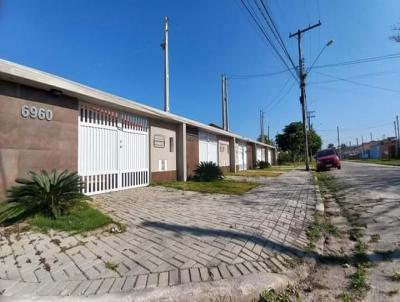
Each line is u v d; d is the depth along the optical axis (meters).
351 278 3.58
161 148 12.52
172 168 13.41
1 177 6.20
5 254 4.00
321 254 4.42
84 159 8.40
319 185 13.05
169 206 7.31
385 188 10.44
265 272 3.59
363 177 15.14
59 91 7.39
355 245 4.75
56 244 4.37
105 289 3.12
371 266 3.87
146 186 11.20
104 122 9.24
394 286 3.29
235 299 3.08
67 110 7.77
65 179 5.92
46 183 5.57
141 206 7.25
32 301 2.89
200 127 15.88
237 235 4.93
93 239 4.62
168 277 3.39
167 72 18.00
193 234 4.95
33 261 3.79
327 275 3.72
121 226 5.32
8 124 6.39
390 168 21.53
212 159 18.84
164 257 3.96
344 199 8.99
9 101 6.44
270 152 42.25
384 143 61.84
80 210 6.00
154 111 11.22
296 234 5.21
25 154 6.69
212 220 5.93
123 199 8.24
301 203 8.16
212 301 3.03
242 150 26.75
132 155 10.59
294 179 15.62
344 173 18.80
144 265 3.71
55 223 5.17
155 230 5.15
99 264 3.72
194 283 3.25
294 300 3.10
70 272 3.50
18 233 4.79
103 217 5.67
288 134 53.50
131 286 3.19
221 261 3.85
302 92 24.09
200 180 13.88
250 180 14.88
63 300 2.90
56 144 7.42
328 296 3.18
